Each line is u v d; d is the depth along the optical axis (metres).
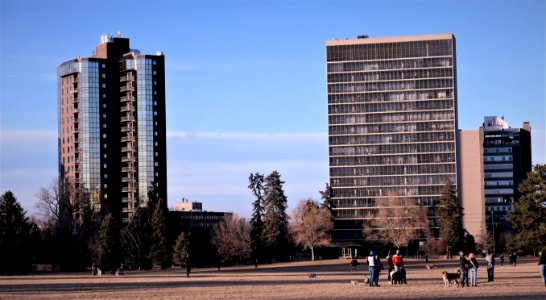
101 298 60.03
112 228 184.88
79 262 187.25
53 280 108.44
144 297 60.22
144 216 199.62
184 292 66.88
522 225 127.69
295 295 59.16
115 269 162.38
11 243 151.50
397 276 73.31
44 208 190.88
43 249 179.75
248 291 66.31
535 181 127.12
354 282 75.56
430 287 67.19
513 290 60.00
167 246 192.50
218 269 168.50
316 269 146.75
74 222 196.75
